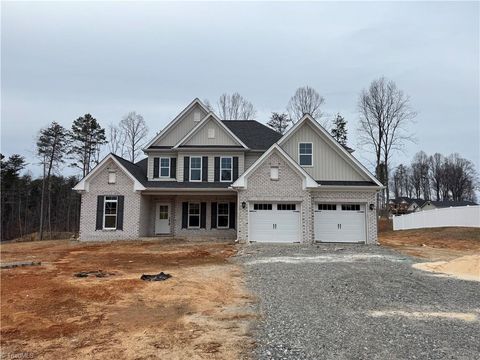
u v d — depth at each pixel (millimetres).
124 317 7121
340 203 21391
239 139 24766
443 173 84812
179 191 23328
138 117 54188
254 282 10508
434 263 13656
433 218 33938
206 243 20984
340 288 9422
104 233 22750
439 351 5355
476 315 7148
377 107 46719
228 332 6266
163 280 10562
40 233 44500
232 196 24859
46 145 46844
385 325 6551
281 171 20812
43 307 7785
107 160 23203
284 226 20672
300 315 7250
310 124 22750
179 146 24578
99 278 10914
